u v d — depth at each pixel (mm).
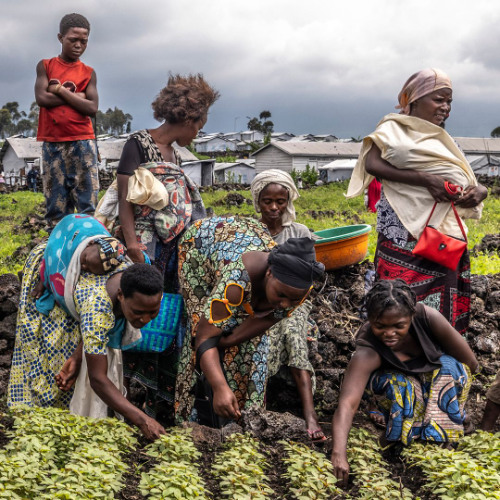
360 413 4867
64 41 6695
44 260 4262
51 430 3623
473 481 3318
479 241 11773
